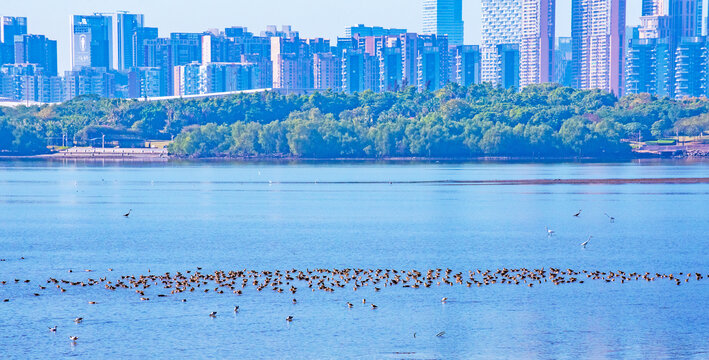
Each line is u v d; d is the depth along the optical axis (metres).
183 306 103.38
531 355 88.25
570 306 104.12
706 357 87.69
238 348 89.94
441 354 88.38
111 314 100.38
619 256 139.00
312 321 98.00
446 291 110.62
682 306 104.25
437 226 179.00
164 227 178.25
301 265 130.75
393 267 129.00
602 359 87.25
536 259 136.12
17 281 117.56
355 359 87.12
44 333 94.06
